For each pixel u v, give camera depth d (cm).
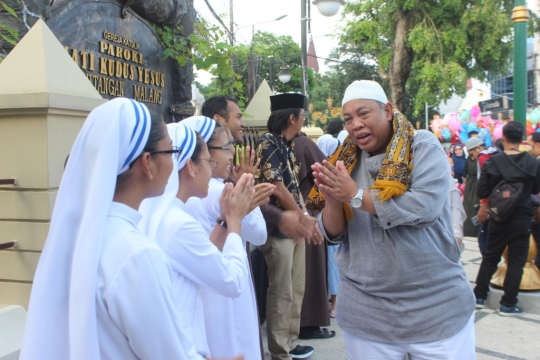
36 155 244
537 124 1459
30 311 126
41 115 243
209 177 205
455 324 211
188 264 168
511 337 425
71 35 379
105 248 126
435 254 212
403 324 211
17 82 244
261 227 272
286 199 339
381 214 199
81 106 258
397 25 1766
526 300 488
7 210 248
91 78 398
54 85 245
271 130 374
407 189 206
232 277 178
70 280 126
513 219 459
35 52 251
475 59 1769
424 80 1670
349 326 225
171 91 522
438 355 210
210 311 227
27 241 247
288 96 368
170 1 486
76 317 120
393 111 220
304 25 1262
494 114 1927
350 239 224
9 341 225
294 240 332
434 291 211
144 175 138
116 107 130
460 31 1645
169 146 143
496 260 482
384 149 225
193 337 168
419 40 1642
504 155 458
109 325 124
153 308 123
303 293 381
